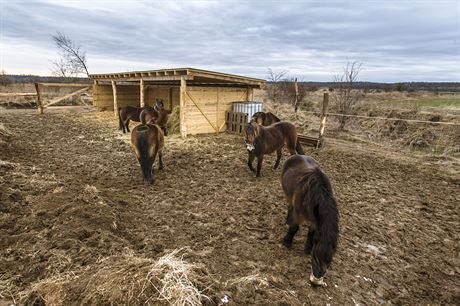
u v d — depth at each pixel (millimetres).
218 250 3613
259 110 12312
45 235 3537
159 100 11625
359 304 2893
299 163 3758
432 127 13562
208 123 11734
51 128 11898
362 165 8133
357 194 5898
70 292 2471
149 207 4785
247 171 7086
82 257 3127
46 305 2395
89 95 27047
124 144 9445
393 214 5059
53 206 4199
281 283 3041
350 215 4906
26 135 10188
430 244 4176
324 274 2953
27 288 2643
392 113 16281
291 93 23500
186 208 4840
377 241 4156
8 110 17891
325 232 2773
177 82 14906
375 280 3301
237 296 2689
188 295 2357
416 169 7934
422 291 3188
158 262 2680
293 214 3350
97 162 7383
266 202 5242
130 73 13516
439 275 3502
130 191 5434
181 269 2619
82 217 3891
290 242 3729
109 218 3971
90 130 11945
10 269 2941
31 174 5887
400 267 3592
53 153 8047
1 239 3402
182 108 10508
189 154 8461
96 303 2303
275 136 6625
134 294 2365
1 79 29703
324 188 2957
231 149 9211
